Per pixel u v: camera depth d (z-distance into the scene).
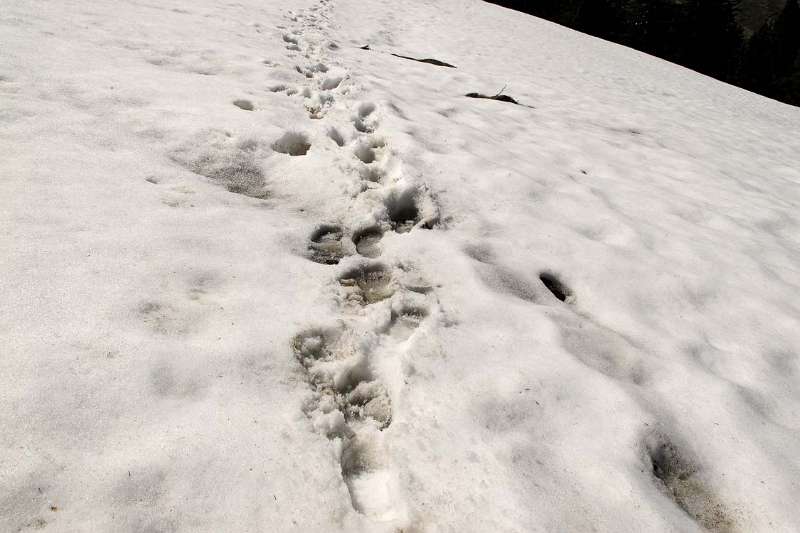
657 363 2.45
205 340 1.94
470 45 12.09
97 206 2.54
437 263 2.85
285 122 4.12
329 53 7.34
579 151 5.49
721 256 3.62
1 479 1.33
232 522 1.38
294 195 3.29
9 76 3.67
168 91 4.19
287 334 2.07
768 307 3.11
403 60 8.53
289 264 2.54
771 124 10.20
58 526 1.27
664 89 11.65
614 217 3.83
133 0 7.07
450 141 4.58
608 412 2.05
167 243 2.42
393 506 1.60
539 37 15.47
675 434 2.05
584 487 1.73
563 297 2.98
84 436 1.48
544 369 2.20
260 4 9.88
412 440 1.78
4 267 2.00
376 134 4.40
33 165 2.75
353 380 2.07
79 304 1.93
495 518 1.57
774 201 5.17
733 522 1.80
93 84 3.92
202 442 1.55
